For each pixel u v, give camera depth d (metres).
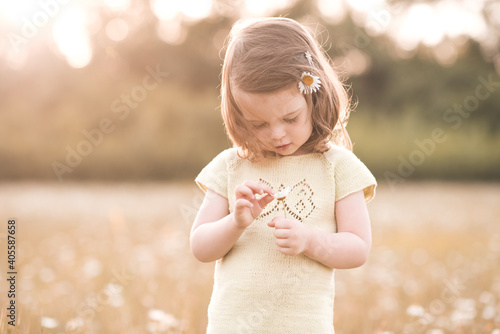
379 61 28.16
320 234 1.98
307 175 2.11
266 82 1.87
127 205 13.88
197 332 3.36
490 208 13.81
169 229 8.48
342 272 6.43
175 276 5.71
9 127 21.48
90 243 8.16
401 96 28.06
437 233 9.84
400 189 20.27
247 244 2.06
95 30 24.62
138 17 25.73
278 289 1.99
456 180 23.75
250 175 2.14
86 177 21.67
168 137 22.53
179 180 22.39
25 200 14.98
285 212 2.03
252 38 1.98
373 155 23.00
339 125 2.23
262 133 1.98
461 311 4.17
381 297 5.00
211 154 22.67
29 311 3.81
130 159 21.75
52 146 21.34
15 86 22.11
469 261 7.12
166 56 26.31
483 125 25.84
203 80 27.33
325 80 2.05
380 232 9.90
